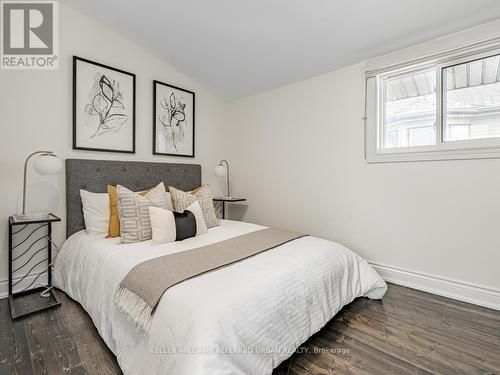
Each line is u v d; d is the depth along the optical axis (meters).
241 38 2.52
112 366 1.37
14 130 2.13
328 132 2.81
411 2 1.84
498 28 1.86
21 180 2.17
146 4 2.26
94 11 2.43
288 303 1.36
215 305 1.11
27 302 2.01
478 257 2.01
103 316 1.55
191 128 3.40
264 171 3.45
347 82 2.66
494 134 1.99
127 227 2.04
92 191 2.47
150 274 1.40
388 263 2.45
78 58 2.41
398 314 1.87
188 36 2.61
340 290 1.80
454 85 2.14
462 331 1.66
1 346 1.51
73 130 2.41
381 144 2.53
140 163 2.83
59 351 1.48
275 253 1.76
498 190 1.93
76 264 2.00
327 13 2.04
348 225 2.70
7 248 2.12
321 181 2.89
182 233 2.11
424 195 2.24
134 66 2.84
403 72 2.38
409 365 1.37
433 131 2.28
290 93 3.15
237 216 3.81
